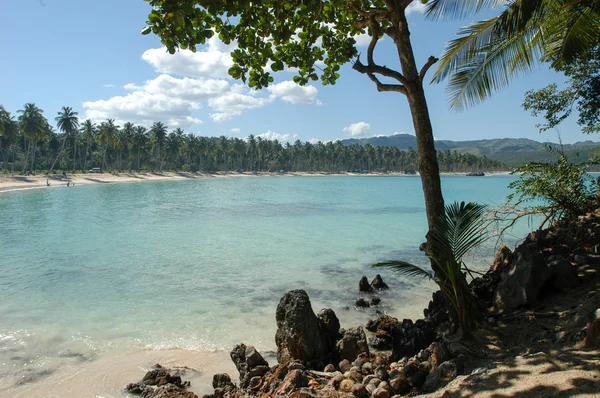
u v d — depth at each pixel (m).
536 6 6.32
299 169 189.00
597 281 5.74
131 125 111.25
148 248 18.64
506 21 6.84
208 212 34.88
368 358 6.12
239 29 6.57
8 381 6.67
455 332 5.70
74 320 9.49
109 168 126.50
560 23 7.29
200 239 21.16
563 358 3.99
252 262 15.75
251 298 11.22
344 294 11.54
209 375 6.87
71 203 43.56
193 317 9.70
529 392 3.53
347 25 8.09
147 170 124.00
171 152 128.00
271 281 12.99
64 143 97.88
